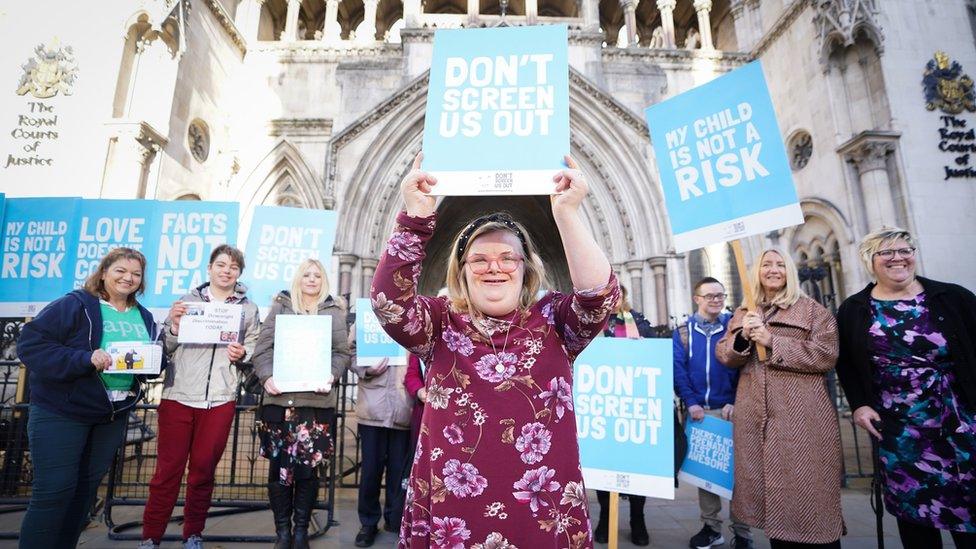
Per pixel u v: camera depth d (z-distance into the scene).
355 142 12.28
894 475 2.53
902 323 2.58
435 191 1.71
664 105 3.07
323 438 3.54
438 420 1.47
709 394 3.71
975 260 9.55
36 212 4.63
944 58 10.50
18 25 9.66
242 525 4.23
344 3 16.41
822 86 11.41
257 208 4.89
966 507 2.36
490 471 1.38
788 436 2.59
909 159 9.93
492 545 1.33
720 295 3.94
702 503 3.78
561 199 1.53
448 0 17.09
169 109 10.19
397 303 1.47
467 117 1.79
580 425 2.79
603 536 3.92
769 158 2.68
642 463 2.63
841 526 2.46
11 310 4.48
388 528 4.19
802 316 2.81
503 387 1.45
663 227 12.13
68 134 9.34
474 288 1.58
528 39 1.85
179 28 10.38
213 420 3.33
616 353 2.84
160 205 4.77
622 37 18.11
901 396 2.54
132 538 3.85
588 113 12.80
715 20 16.44
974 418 2.41
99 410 2.64
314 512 4.37
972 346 2.45
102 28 9.84
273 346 3.54
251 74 13.20
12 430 4.71
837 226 10.77
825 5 11.20
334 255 11.55
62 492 2.53
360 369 4.07
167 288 4.63
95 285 2.90
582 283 1.46
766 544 3.84
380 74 12.95
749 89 2.77
